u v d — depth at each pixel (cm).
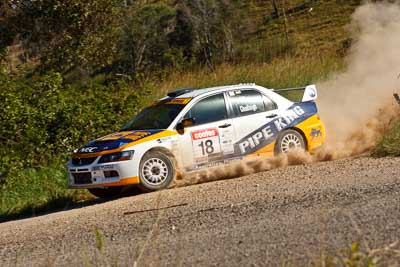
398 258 1719
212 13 16288
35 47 8419
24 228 2850
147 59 13075
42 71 8125
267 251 1897
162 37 14450
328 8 19312
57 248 2295
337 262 1689
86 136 4697
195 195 2995
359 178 2852
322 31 16925
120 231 2414
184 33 14688
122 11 8769
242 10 18838
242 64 7144
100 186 3412
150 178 3428
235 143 3669
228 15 17000
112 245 2211
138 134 3506
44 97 4803
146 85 6169
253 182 3181
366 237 1905
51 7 7875
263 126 3753
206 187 3231
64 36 8069
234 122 3681
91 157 3459
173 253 1994
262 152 3741
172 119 3566
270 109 3828
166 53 13350
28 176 4181
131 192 3666
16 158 4188
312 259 1761
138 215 2681
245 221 2286
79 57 8119
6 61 8094
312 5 19750
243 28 17425
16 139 4428
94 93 5081
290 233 2044
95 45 8212
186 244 2075
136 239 2244
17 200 3984
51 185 4153
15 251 2353
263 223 2219
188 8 15925
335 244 1875
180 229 2294
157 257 1955
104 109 4922
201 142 3575
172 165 3484
